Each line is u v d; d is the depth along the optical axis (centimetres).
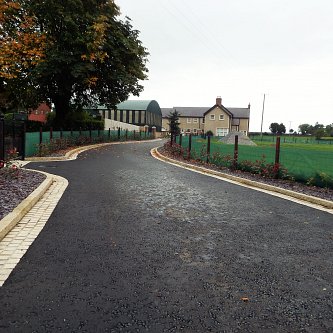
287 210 694
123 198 768
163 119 8231
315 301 312
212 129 7231
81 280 342
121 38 2512
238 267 388
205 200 778
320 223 593
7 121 1445
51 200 726
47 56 2277
